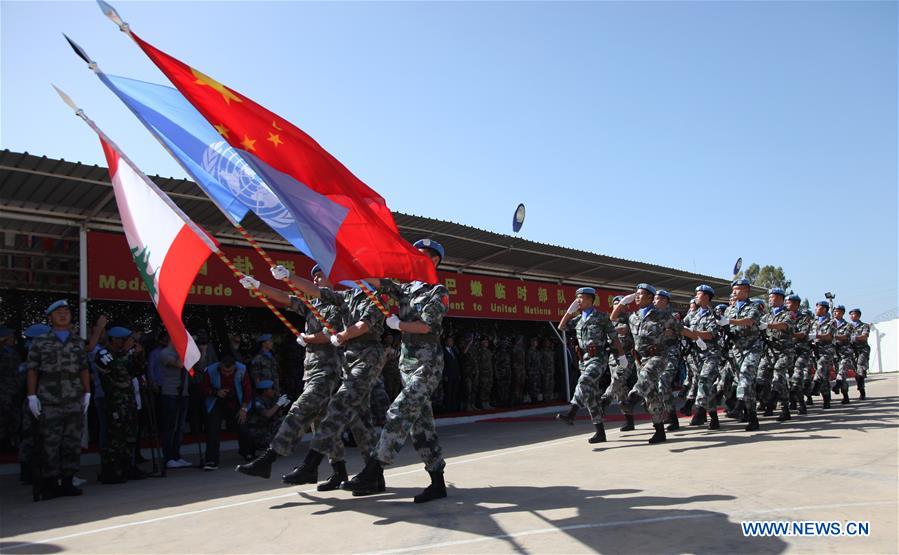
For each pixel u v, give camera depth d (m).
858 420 10.23
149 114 6.44
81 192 10.02
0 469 9.71
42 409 7.12
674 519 4.45
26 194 10.00
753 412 9.65
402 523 4.72
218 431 9.25
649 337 9.05
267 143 5.98
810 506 4.66
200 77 5.97
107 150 6.87
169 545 4.57
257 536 4.65
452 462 8.10
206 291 12.04
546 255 17.33
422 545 4.12
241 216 6.55
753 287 26.55
